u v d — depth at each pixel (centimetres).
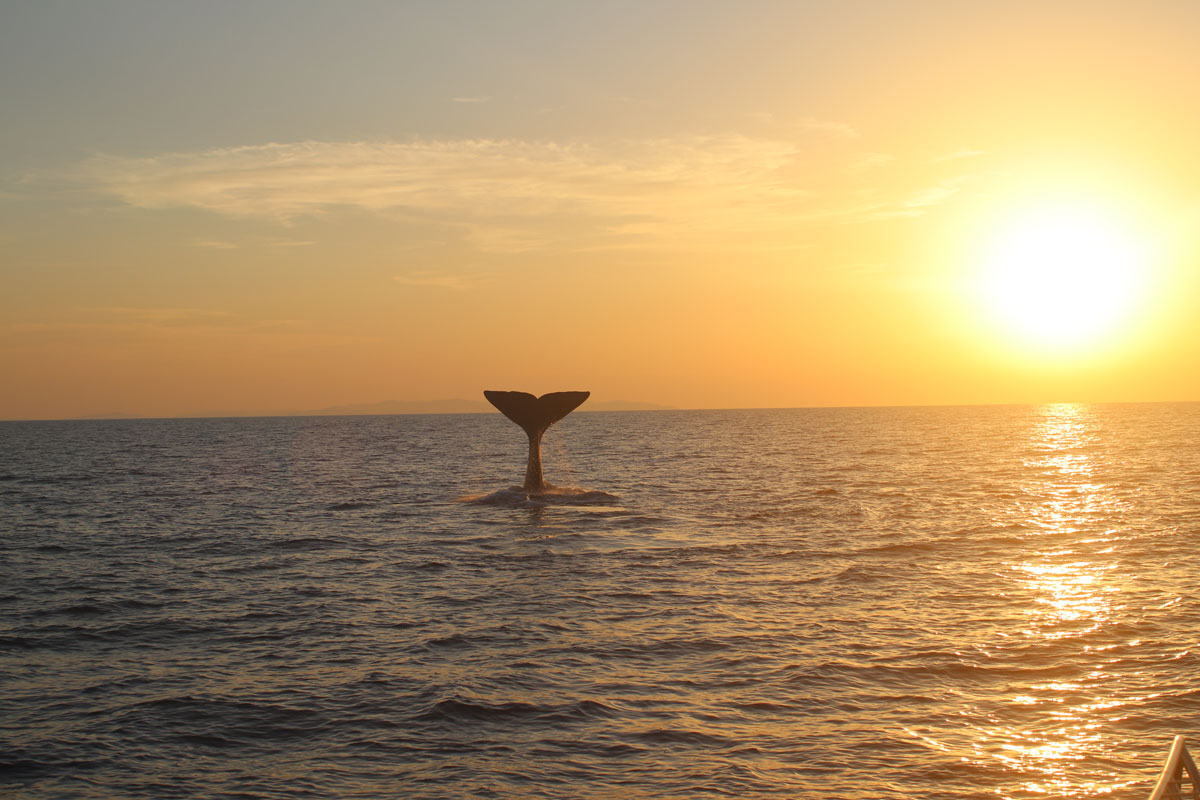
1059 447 9356
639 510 3972
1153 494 4569
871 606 2102
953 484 5266
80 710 1441
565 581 2427
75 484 5634
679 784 1153
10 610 2131
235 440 13850
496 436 15012
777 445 10381
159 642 1847
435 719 1384
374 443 12238
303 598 2250
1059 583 2344
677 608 2102
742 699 1468
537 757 1243
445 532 3362
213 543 3142
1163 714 1380
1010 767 1198
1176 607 2044
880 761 1221
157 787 1161
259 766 1223
